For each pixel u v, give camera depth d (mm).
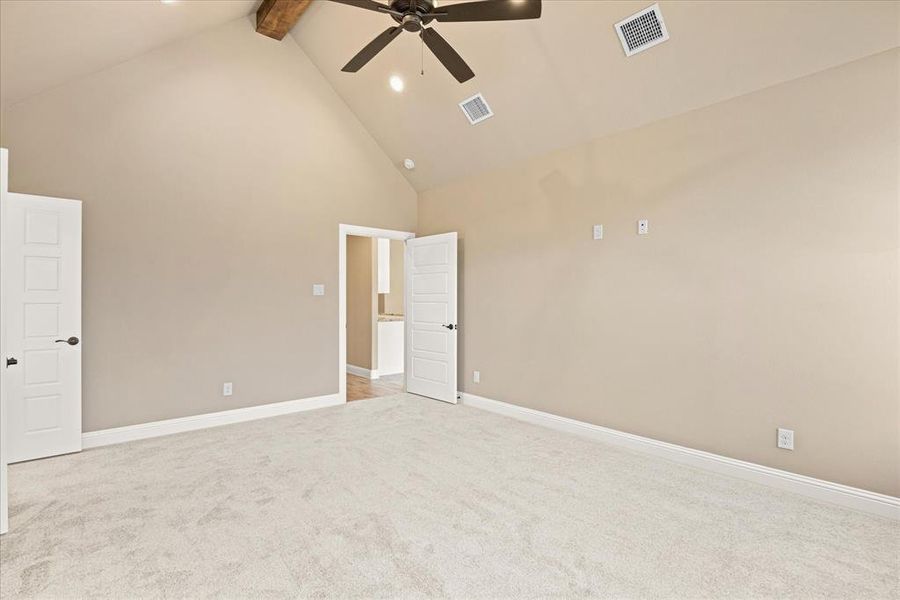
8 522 2389
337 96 5074
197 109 4172
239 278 4398
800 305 2803
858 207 2590
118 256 3770
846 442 2641
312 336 4875
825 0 2465
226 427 4191
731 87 3029
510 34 3553
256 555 2119
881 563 2082
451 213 5293
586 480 3010
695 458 3256
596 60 3375
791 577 1980
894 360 2488
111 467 3197
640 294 3578
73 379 3488
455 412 4750
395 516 2500
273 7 4109
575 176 4031
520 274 4512
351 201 5191
